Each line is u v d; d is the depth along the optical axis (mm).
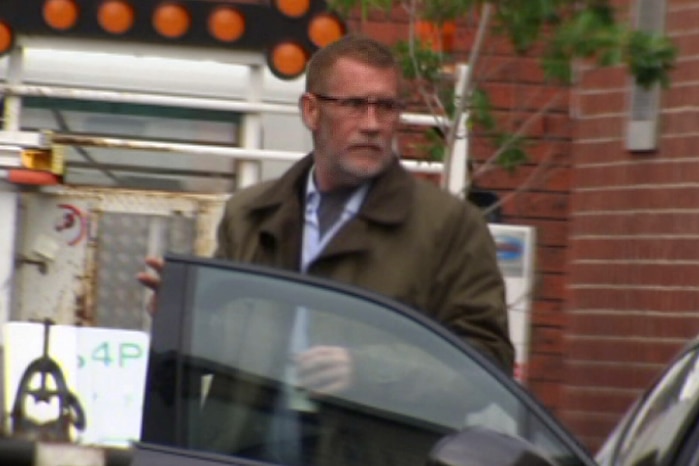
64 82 21516
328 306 13359
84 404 15906
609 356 28516
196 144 21531
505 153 24734
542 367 30469
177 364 13172
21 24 21344
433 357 13234
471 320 15359
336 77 15289
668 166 27344
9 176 20031
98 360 16047
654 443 14781
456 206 15547
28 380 15789
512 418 13000
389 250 15328
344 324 13320
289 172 15906
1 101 21219
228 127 21641
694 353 16578
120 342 16125
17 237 20297
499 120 28000
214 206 20734
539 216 30062
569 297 29406
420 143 23703
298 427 13078
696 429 14094
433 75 23094
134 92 21547
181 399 13102
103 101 21359
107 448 14484
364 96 15211
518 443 11906
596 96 28781
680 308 27062
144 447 13000
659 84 23000
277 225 15695
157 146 20891
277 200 15797
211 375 13141
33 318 20375
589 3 21125
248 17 21531
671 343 27203
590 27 20781
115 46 21578
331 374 13164
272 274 13422
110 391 16031
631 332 28062
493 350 15359
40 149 20125
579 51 20938
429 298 15422
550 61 21234
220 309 13289
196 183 21250
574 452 12867
